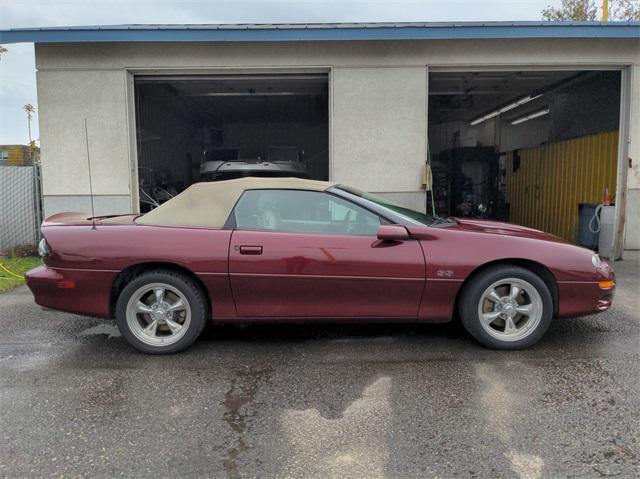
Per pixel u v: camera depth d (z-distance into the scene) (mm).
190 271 3852
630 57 8086
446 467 2434
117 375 3572
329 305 3908
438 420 2887
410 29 7574
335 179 8289
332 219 4023
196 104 13234
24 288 6465
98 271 3857
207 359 3865
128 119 8172
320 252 3844
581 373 3516
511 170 13945
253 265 3824
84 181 8203
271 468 2439
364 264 3834
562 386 3312
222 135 16641
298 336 4379
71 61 8023
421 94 8180
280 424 2861
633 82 8109
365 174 8289
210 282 3842
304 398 3184
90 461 2510
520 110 14852
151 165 11805
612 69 8266
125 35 7578
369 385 3363
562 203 10898
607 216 8570
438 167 16453
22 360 3883
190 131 15562
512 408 3020
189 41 7801
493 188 15586
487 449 2586
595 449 2574
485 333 3924
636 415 2918
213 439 2711
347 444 2650
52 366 3756
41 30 7535
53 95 8070
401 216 4066
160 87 10680
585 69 8289
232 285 3855
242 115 15281
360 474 2383
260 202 4039
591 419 2877
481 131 16797
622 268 7527
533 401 3104
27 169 9094
